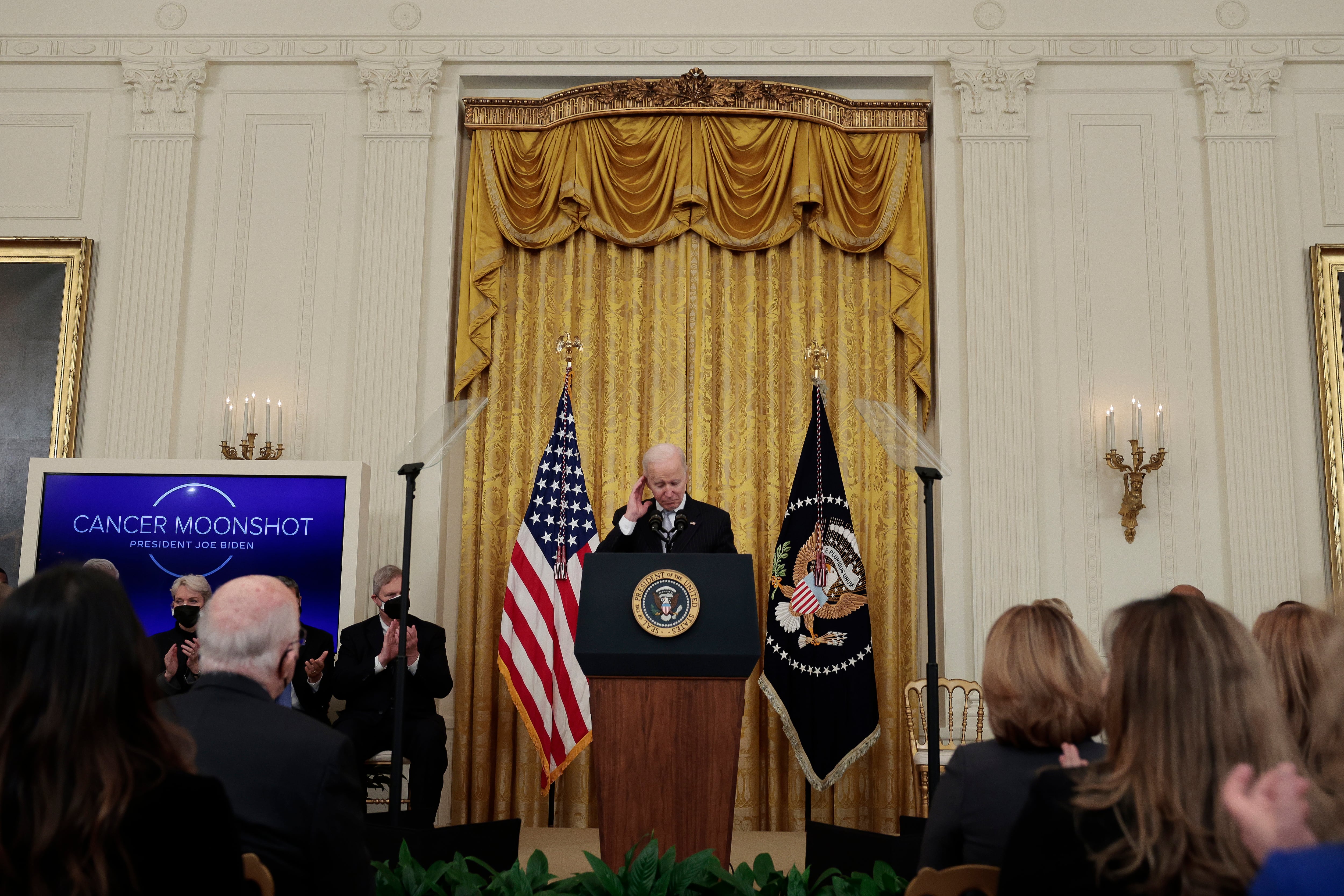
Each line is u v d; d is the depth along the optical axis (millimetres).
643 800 3045
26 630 1342
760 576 6004
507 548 6027
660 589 3113
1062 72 6398
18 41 6391
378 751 5004
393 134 6301
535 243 6250
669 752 3057
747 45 6402
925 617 5992
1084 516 5949
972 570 5887
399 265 6176
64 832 1274
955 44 6379
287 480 5484
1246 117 6227
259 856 1792
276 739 1865
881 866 2475
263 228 6270
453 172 6371
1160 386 6059
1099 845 1364
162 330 6098
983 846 1842
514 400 6145
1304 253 6172
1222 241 6125
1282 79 6328
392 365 6078
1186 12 6348
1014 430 5992
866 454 6113
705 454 6066
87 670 1335
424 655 5094
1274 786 977
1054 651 1849
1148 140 6305
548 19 6449
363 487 5512
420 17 6438
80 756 1310
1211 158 6199
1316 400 6012
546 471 5539
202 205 6293
